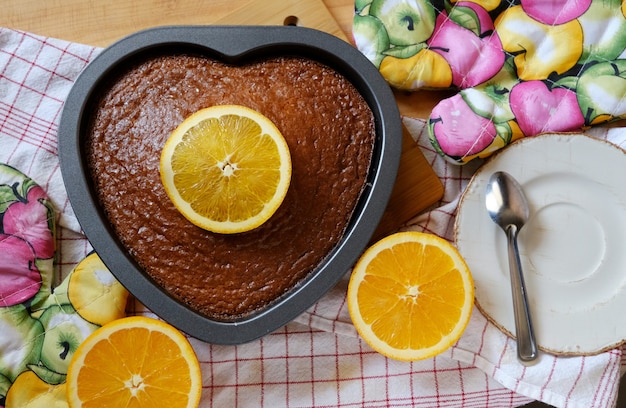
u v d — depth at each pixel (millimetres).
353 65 450
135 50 448
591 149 478
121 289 474
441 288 453
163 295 429
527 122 481
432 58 487
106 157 452
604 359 471
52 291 475
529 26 490
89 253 489
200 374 447
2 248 468
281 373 486
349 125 463
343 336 489
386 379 488
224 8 512
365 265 449
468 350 482
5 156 492
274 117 454
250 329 429
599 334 473
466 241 476
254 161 429
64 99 500
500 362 480
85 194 432
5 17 507
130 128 455
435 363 489
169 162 429
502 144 479
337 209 457
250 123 433
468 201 476
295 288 449
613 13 490
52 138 495
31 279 470
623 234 483
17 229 472
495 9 494
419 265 452
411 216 492
